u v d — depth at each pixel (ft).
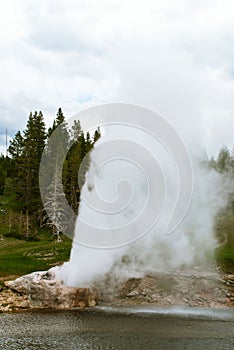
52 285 103.76
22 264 153.48
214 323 85.92
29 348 66.90
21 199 294.25
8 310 98.07
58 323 84.33
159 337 73.51
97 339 72.08
